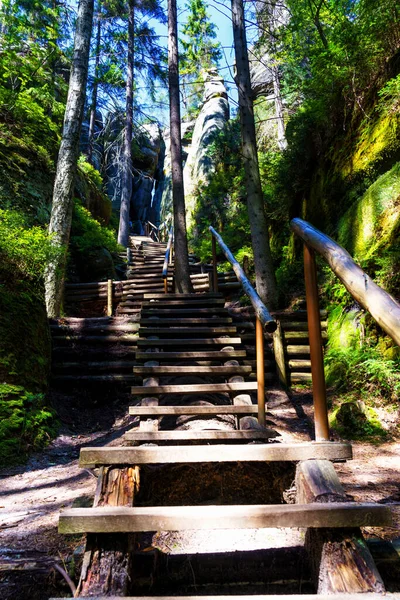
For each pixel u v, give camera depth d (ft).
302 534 5.31
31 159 28.32
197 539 5.30
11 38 32.35
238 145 42.63
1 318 13.12
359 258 15.20
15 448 10.74
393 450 9.48
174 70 27.84
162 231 73.20
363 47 17.29
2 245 14.85
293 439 10.17
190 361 12.54
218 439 7.44
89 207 39.37
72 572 4.26
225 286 25.84
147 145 82.38
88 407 14.99
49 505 7.22
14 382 12.51
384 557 4.22
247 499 6.21
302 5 24.29
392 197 15.24
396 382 11.46
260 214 20.27
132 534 4.40
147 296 19.86
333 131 21.02
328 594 3.48
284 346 15.97
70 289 27.32
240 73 21.89
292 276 20.70
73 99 23.81
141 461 5.17
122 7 55.01
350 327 14.26
